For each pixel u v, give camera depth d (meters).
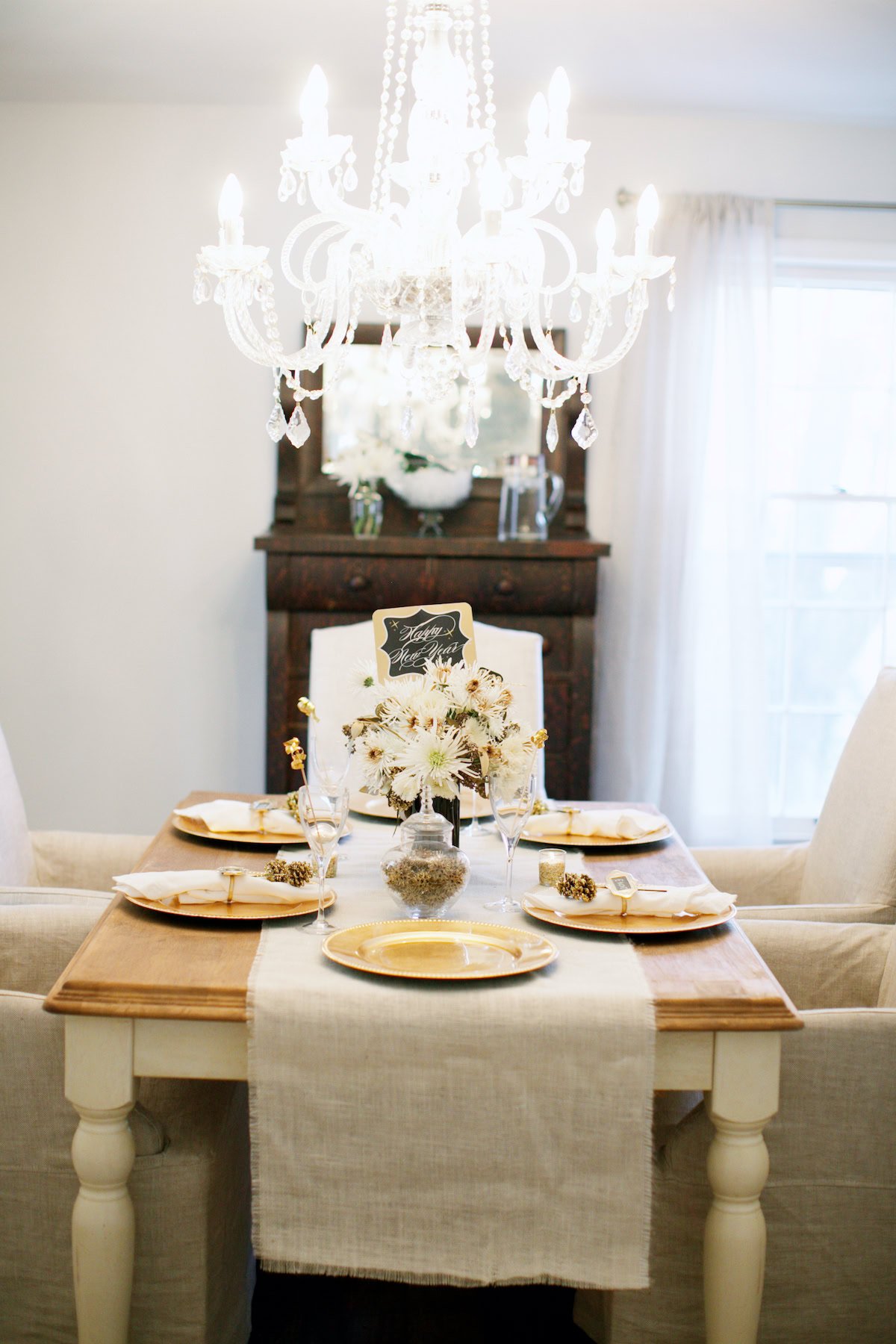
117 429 4.20
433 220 2.03
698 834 4.23
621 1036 1.58
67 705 4.29
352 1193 1.62
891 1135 1.77
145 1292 1.81
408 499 4.03
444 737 1.89
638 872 2.18
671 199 4.07
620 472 4.14
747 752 4.16
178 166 4.10
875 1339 1.83
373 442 4.04
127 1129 1.68
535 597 3.83
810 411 4.50
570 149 1.96
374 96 3.92
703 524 4.18
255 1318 2.19
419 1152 1.60
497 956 1.72
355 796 2.69
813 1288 1.80
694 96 3.88
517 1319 2.20
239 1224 2.05
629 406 4.11
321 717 2.95
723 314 4.11
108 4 3.17
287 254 2.12
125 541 4.23
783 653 4.59
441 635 2.38
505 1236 1.62
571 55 3.51
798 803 4.64
